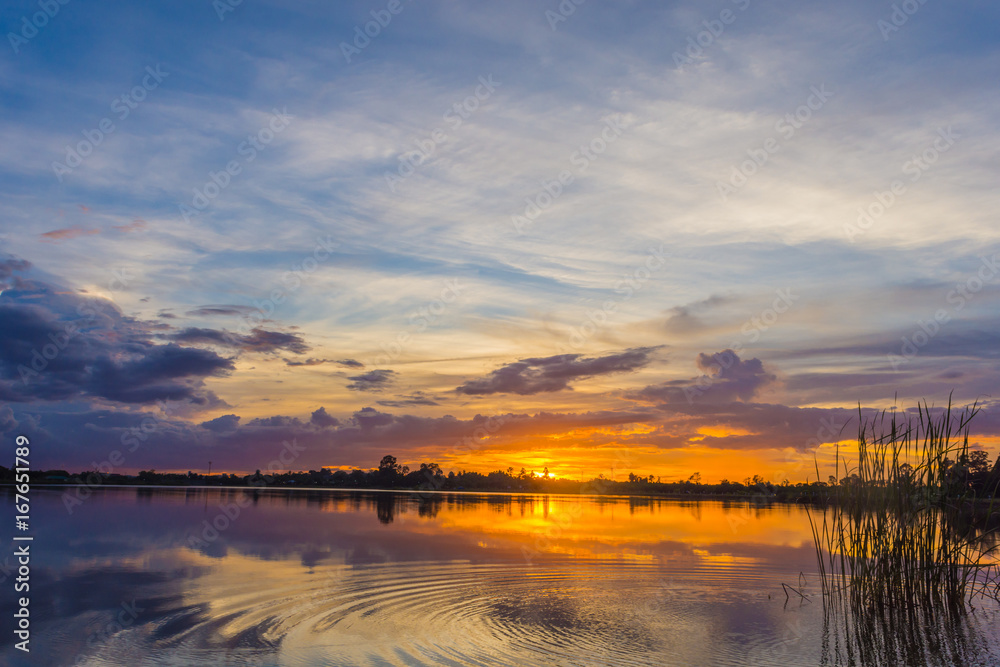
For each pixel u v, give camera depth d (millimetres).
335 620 12875
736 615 13992
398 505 52938
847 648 11812
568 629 12656
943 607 14805
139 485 111062
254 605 13984
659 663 10766
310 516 37250
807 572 19250
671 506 60344
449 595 15398
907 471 15930
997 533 23750
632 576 18219
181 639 11500
